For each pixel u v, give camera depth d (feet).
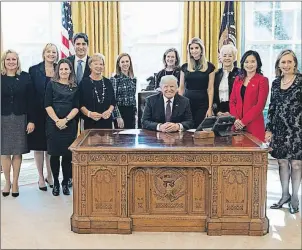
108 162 12.69
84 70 17.66
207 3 21.77
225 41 21.83
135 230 13.03
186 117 15.67
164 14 23.25
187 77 17.22
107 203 12.89
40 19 23.31
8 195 16.79
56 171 16.83
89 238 12.64
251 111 15.26
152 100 15.79
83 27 22.06
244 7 22.35
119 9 22.24
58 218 14.32
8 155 16.43
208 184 12.79
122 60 17.95
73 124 16.66
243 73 15.60
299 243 12.34
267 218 13.10
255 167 12.57
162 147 12.62
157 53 23.47
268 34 22.91
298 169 14.71
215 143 13.19
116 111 17.74
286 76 14.53
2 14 22.76
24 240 12.56
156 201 12.98
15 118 16.29
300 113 14.38
